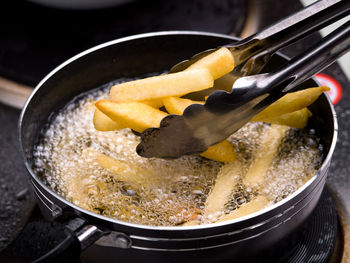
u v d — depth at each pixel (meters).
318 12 0.61
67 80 0.69
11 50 0.86
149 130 0.59
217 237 0.56
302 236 0.66
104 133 0.68
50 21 0.90
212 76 0.62
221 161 0.64
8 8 0.92
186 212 0.61
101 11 0.91
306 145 0.66
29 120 0.65
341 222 0.70
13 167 0.74
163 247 0.56
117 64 0.72
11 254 0.55
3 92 0.81
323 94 0.64
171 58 0.73
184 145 0.60
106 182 0.63
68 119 0.70
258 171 0.64
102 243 0.57
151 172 0.64
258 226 0.57
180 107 0.61
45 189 0.57
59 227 0.55
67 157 0.66
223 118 0.59
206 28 0.88
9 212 0.70
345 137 0.77
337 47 0.58
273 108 0.63
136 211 0.61
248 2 0.92
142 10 0.91
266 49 0.63
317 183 0.59
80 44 0.86
